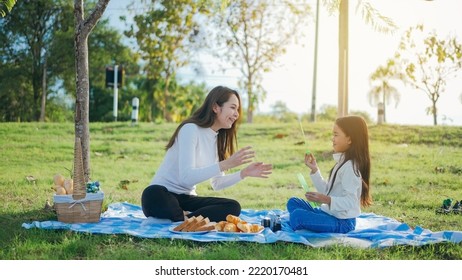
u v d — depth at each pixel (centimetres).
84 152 556
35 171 855
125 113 1859
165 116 1894
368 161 454
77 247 412
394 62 1373
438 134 1107
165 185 490
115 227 463
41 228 462
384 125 1201
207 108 489
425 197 696
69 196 474
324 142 1130
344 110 748
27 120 1753
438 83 1327
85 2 1769
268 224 465
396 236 437
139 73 1898
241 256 392
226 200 490
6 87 1697
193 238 425
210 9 1828
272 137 1190
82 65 556
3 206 579
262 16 1866
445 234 440
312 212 452
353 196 443
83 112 556
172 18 1803
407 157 960
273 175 883
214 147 500
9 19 1684
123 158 998
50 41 1733
